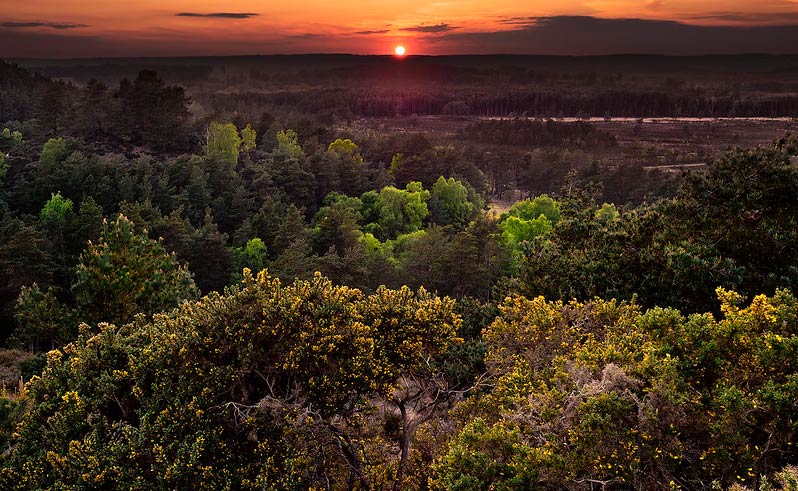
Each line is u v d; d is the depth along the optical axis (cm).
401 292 1659
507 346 1642
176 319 1596
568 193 3108
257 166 13050
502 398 1363
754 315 1188
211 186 11650
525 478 1029
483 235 8025
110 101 15912
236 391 1509
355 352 1460
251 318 1462
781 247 2155
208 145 14400
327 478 1435
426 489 1466
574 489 1023
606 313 1647
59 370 1606
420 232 9881
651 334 1274
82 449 1348
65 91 19100
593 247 2686
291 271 6375
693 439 1076
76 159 11038
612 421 1032
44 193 10506
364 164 14975
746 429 1036
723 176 2455
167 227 7438
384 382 1502
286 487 1299
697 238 2319
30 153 13688
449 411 1597
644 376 1132
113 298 3281
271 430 1384
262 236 9450
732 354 1164
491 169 19875
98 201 10188
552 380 1249
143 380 1462
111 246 3391
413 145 17812
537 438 1130
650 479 984
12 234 6650
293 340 1459
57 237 7400
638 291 2205
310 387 1412
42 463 1402
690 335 1200
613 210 9894
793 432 986
